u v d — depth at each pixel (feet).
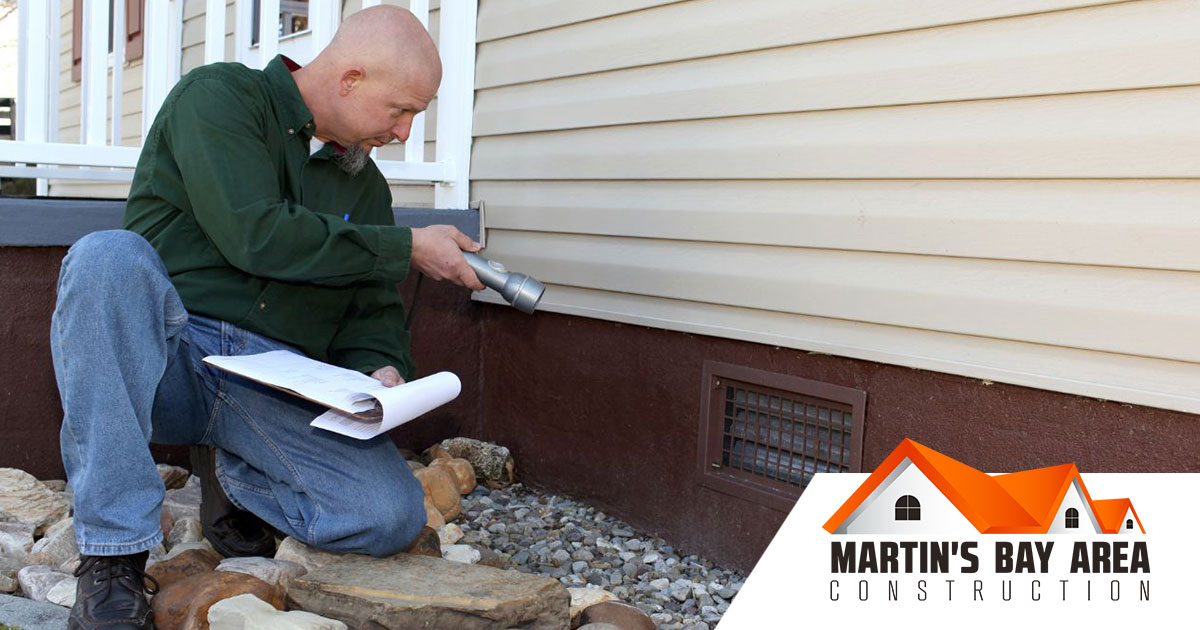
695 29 9.98
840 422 9.36
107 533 6.34
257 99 7.35
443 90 12.71
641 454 11.06
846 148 8.77
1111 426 7.44
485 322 13.07
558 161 11.60
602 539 10.92
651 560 10.41
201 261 7.43
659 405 10.81
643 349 10.97
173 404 7.41
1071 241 7.45
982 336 8.05
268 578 7.39
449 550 9.25
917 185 8.32
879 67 8.49
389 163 12.14
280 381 6.50
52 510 9.27
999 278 7.90
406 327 8.82
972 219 7.98
